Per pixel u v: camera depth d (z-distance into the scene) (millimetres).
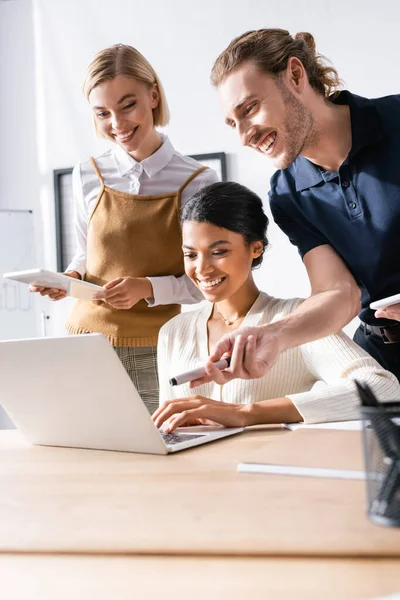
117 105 2018
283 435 1180
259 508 746
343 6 3465
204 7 3674
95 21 3854
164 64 3742
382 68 3420
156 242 2084
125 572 603
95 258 2143
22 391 1214
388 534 640
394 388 1316
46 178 3963
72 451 1185
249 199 1562
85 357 1085
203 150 3697
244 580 570
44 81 3959
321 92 1504
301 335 1330
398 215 1507
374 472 685
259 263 1619
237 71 1401
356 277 1636
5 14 4023
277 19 3562
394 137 1494
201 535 668
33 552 661
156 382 2125
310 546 621
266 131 1426
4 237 3861
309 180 1589
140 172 2109
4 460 1131
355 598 527
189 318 1624
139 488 872
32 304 3863
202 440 1162
